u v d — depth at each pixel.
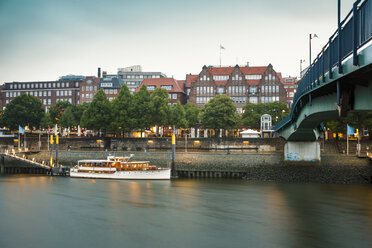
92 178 72.44
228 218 41.19
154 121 107.75
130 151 92.88
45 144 109.88
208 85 144.75
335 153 88.56
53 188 60.59
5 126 123.56
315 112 45.75
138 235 35.44
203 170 75.69
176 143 99.94
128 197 52.69
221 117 107.44
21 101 123.88
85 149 104.44
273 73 141.50
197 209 45.25
